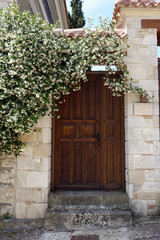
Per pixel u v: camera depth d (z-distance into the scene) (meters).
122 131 3.91
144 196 3.55
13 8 3.31
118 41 3.49
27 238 3.09
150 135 3.62
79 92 4.06
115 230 3.21
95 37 3.47
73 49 3.36
